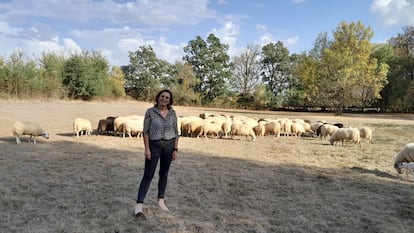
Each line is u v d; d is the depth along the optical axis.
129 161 9.39
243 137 16.41
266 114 42.78
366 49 39.69
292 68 63.25
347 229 5.00
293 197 6.50
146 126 5.21
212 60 65.62
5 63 38.22
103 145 12.20
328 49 40.59
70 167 8.39
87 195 6.22
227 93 65.44
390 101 51.34
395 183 7.80
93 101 48.34
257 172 8.56
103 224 4.89
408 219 5.48
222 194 6.59
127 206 5.67
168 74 65.50
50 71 43.44
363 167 9.59
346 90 39.84
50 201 5.86
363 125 25.83
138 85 63.50
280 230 4.89
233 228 4.91
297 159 10.67
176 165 9.09
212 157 10.55
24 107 29.72
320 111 56.88
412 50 55.03
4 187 6.55
